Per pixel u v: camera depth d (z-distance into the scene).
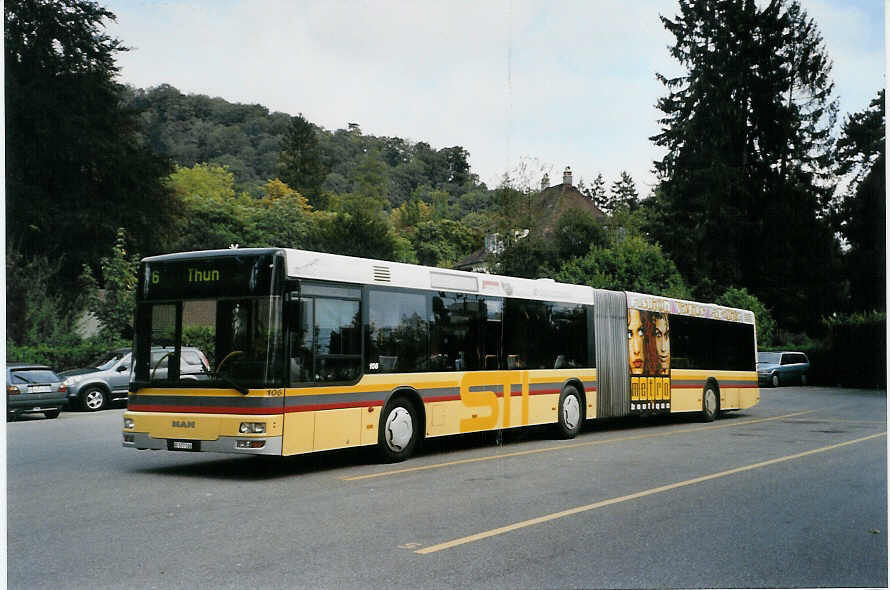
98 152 40.50
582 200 70.12
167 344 11.16
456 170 97.75
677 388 20.20
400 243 83.25
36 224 39.31
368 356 12.05
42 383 21.42
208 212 85.19
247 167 102.25
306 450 10.91
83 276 35.03
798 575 6.27
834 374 44.28
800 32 53.75
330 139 110.25
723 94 52.72
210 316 10.95
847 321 44.00
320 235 65.12
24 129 39.50
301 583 5.90
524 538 7.35
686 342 20.81
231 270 10.92
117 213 41.88
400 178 99.50
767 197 53.12
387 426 12.42
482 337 14.44
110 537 7.29
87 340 32.25
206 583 5.88
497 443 15.58
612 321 18.09
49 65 39.75
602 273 45.97
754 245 53.03
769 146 53.75
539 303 16.00
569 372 16.61
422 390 13.02
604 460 12.88
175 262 11.28
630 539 7.37
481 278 14.57
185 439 10.80
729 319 23.05
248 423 10.45
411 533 7.50
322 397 11.19
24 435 16.94
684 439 16.44
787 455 13.65
